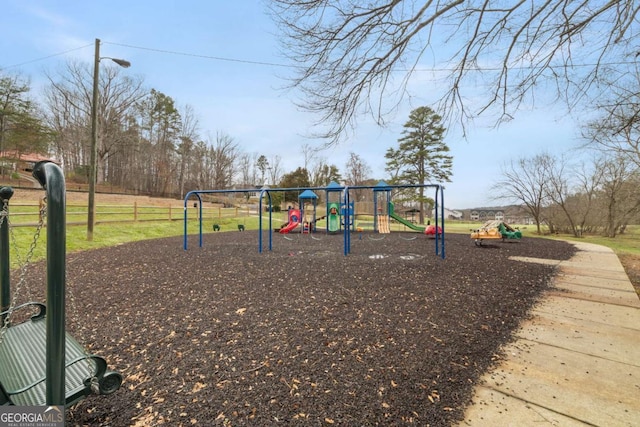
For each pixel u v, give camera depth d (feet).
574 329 10.84
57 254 4.01
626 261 26.09
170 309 12.00
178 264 20.89
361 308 12.07
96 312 11.71
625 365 8.35
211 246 31.55
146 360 8.06
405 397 6.61
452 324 10.76
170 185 147.95
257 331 9.90
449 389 6.99
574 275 19.57
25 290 14.83
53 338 4.07
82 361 5.96
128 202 88.43
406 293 14.10
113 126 116.47
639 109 16.16
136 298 13.38
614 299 14.44
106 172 134.92
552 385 7.33
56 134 102.47
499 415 6.17
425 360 8.20
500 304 13.10
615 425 5.96
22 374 5.53
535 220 67.10
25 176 103.60
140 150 134.41
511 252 29.07
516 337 10.09
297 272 18.29
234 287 15.02
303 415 5.93
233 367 7.69
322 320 10.82
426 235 48.03
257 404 6.25
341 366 7.76
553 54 12.88
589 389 7.19
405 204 110.22
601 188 59.57
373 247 31.50
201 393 6.62
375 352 8.53
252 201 162.20
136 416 5.88
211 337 9.46
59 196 4.01
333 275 17.46
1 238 7.17
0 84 89.76
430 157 96.32
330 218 53.78
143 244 33.17
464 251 28.86
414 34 11.75
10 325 7.54
